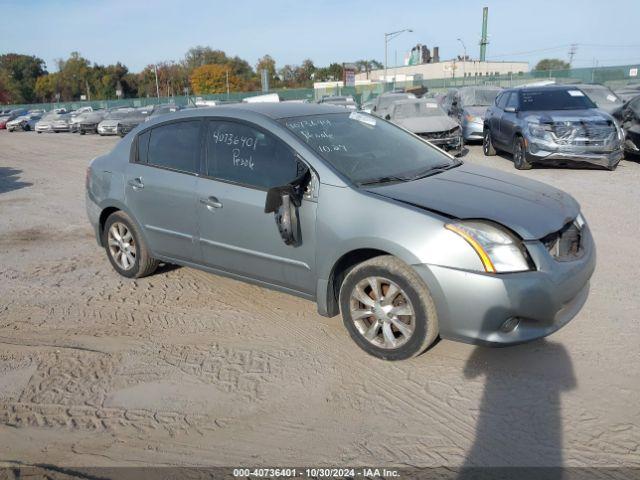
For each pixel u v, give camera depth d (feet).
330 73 330.34
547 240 11.59
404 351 12.07
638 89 60.75
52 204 32.99
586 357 12.28
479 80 131.23
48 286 18.38
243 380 12.09
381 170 13.73
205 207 14.97
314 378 12.03
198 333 14.47
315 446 9.86
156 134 16.87
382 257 12.10
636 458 9.18
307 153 13.34
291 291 13.93
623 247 19.58
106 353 13.60
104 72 356.79
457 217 11.46
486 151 45.96
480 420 10.35
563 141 34.81
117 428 10.62
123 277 18.79
